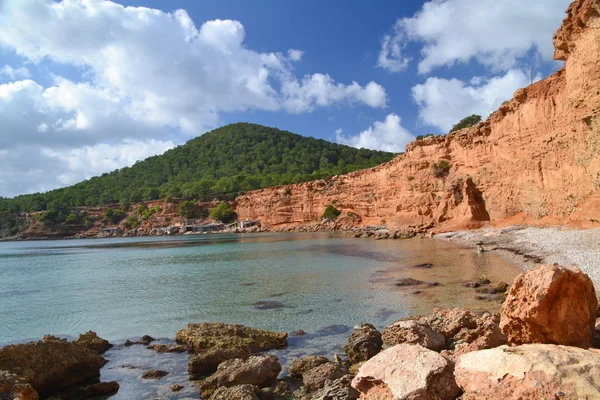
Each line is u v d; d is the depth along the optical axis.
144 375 12.63
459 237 50.47
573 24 35.00
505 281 22.88
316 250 50.22
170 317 20.00
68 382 12.21
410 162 77.19
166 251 63.31
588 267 21.69
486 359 6.16
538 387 5.18
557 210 41.50
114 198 185.12
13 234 155.62
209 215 142.88
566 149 39.88
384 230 73.62
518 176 50.09
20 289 31.00
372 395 6.95
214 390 11.01
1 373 9.72
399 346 7.63
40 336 17.88
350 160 197.62
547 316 7.23
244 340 14.40
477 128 60.12
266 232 112.25
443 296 20.30
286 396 10.66
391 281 25.36
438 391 6.46
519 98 49.19
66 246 98.75
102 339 15.80
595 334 7.95
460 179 62.66
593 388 4.98
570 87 36.84
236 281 29.50
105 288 29.69
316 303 20.92
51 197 182.75
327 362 12.06
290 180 149.25
